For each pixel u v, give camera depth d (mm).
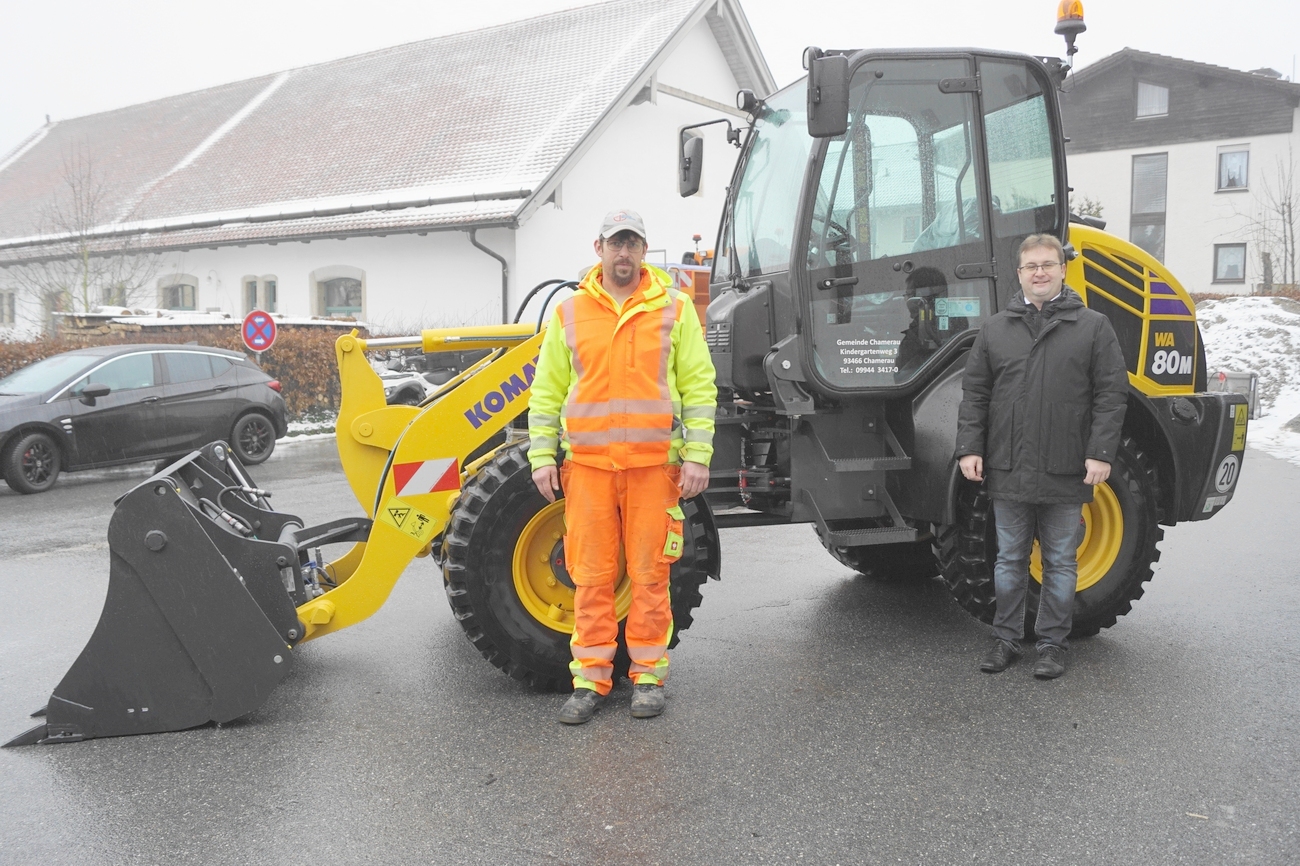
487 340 5258
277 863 2816
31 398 10266
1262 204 33156
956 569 4734
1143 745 3559
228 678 3809
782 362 4602
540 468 3947
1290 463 11320
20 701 4211
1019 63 4934
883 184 4750
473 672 4500
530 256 18500
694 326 3971
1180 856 2799
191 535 3771
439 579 6367
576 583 3975
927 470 4707
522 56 24109
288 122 26047
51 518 8781
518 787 3275
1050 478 4250
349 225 19219
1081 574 4793
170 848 2910
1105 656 4594
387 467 4180
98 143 30219
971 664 4508
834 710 3936
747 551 7078
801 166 4770
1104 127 35500
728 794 3201
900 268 4789
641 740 3660
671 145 21562
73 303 22016
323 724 3873
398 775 3385
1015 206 4957
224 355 12000
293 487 10055
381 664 4629
